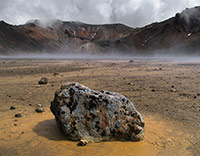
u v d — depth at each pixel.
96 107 5.37
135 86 13.50
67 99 5.54
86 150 4.75
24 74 21.72
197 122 6.73
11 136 5.48
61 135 5.56
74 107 5.43
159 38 177.50
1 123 6.47
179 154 4.71
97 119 5.27
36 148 4.82
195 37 147.50
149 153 4.73
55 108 5.70
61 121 5.35
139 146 5.05
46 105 8.84
